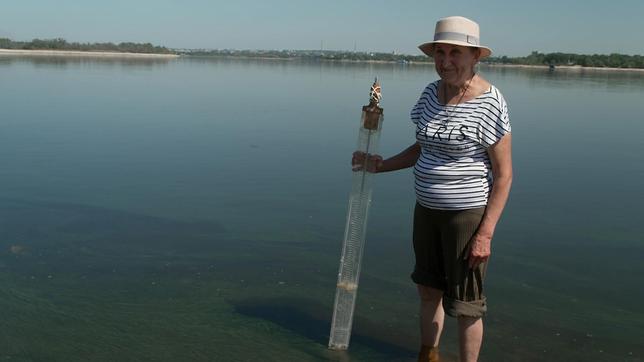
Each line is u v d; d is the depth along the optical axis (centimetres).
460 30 320
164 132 1305
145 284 519
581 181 905
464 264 347
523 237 657
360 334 442
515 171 971
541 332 452
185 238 637
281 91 2478
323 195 820
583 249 624
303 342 429
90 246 605
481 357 414
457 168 336
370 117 391
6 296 485
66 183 847
